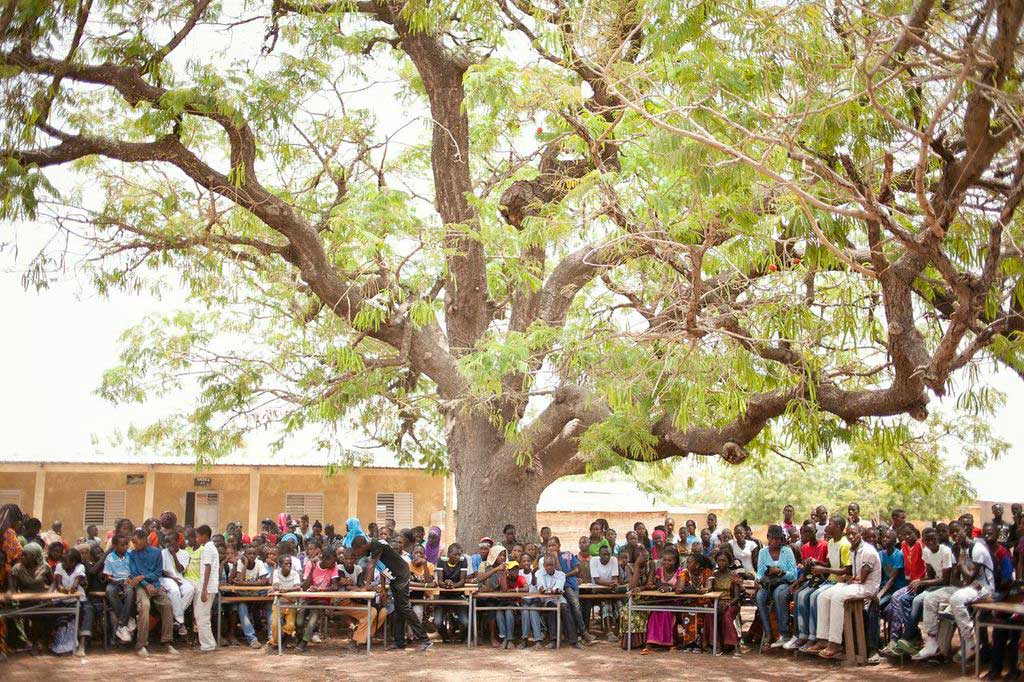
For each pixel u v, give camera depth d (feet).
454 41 53.01
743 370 32.53
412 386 61.93
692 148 25.22
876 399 33.83
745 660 40.09
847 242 29.32
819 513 48.26
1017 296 28.40
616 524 92.84
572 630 45.09
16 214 37.63
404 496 85.15
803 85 25.94
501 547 48.44
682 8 26.14
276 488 83.05
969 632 34.88
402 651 43.21
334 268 51.47
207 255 49.55
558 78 32.94
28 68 38.45
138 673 36.19
